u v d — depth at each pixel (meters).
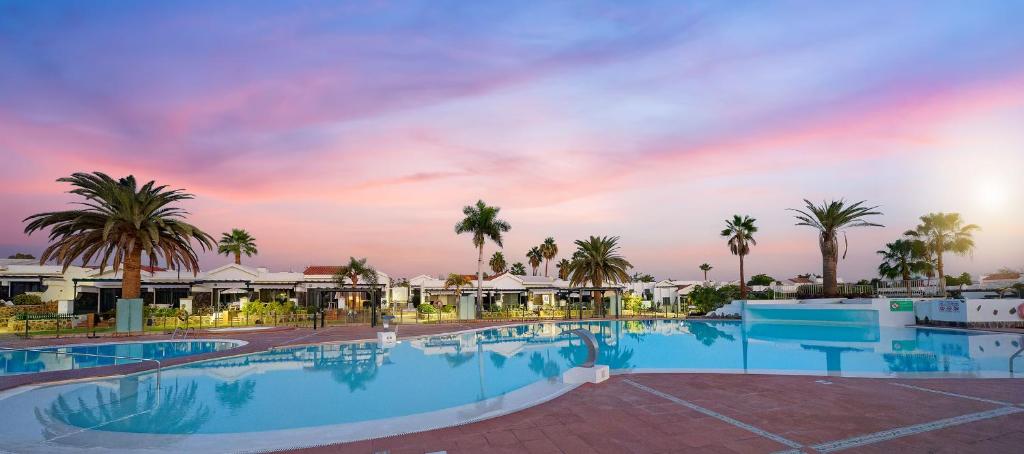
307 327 27.92
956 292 37.66
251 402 10.62
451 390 11.91
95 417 9.25
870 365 14.48
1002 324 25.56
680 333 26.94
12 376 12.41
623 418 7.79
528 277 58.66
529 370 14.73
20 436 7.80
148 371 13.76
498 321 33.81
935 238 48.06
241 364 15.70
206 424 8.91
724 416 7.87
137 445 7.14
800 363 15.30
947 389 9.80
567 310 41.72
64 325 26.56
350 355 17.81
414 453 6.31
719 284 68.62
